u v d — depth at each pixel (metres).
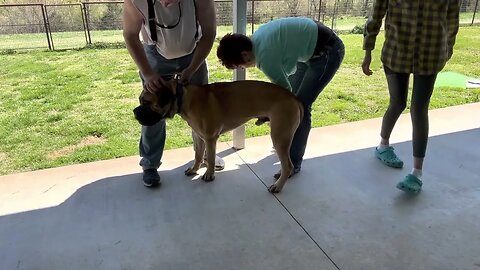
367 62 2.63
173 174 2.70
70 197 2.42
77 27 7.84
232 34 2.33
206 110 2.33
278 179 2.50
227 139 3.31
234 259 1.89
